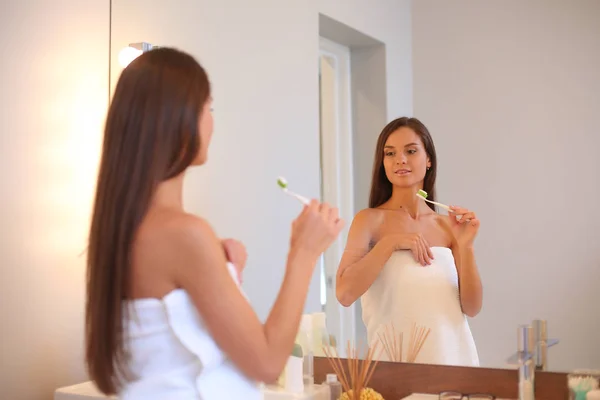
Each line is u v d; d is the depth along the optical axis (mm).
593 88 1521
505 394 1550
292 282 951
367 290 1709
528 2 1605
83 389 1622
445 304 1625
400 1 1761
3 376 1619
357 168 1776
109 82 1927
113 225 929
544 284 1539
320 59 1853
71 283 1795
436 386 1617
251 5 1950
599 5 1521
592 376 1471
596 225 1499
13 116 1631
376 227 1724
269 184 1866
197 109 968
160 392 947
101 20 1895
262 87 1906
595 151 1513
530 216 1570
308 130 1841
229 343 904
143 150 932
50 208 1732
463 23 1681
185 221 915
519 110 1604
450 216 1648
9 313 1628
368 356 1688
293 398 1569
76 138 1812
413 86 1729
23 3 1657
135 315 943
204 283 900
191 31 2006
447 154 1674
